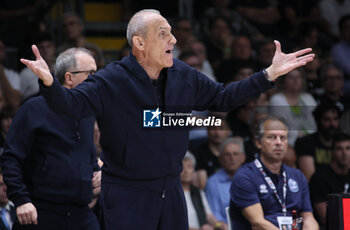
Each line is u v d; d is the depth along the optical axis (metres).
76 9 21.73
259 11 23.16
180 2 22.38
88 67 9.50
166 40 7.33
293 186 12.56
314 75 19.05
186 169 14.74
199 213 14.59
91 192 9.73
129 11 22.47
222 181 15.02
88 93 7.02
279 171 12.58
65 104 6.69
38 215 9.29
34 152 9.37
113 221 7.38
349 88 20.55
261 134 12.49
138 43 7.36
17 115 9.43
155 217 7.47
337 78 19.09
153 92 7.38
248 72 18.84
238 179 12.31
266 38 21.84
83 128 9.65
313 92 18.67
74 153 9.48
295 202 12.45
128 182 7.45
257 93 7.61
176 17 19.31
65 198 9.34
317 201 15.54
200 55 19.19
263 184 12.32
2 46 17.27
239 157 15.16
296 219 11.43
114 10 23.19
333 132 16.78
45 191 9.27
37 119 9.30
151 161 7.33
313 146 16.72
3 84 16.72
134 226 7.36
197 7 22.59
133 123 7.31
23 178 9.45
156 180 7.46
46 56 17.05
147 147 7.32
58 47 18.58
